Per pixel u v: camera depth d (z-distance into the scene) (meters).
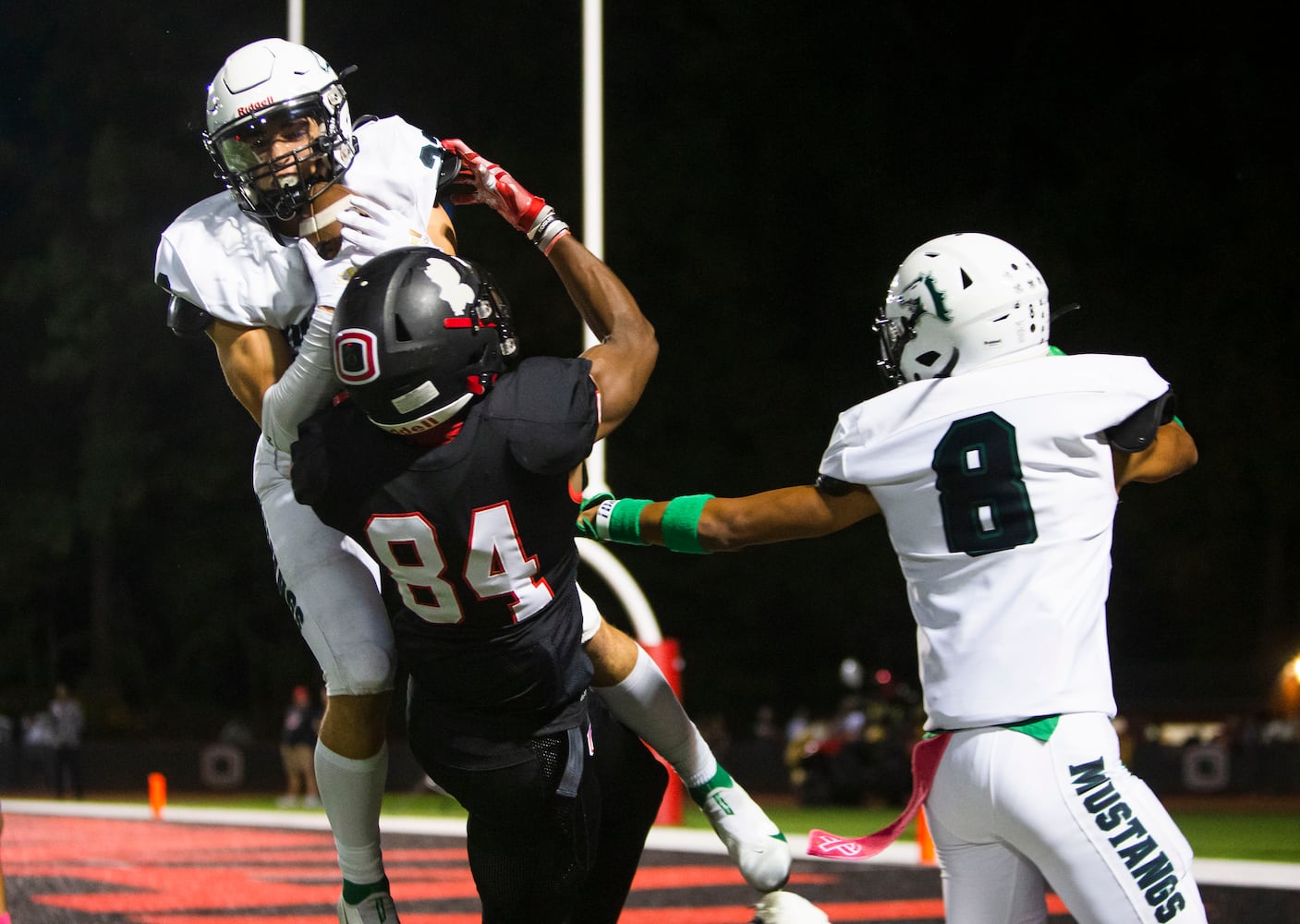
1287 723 38.47
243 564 58.47
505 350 5.57
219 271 6.03
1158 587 53.34
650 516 6.24
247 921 11.26
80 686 56.59
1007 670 5.38
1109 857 5.22
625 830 6.57
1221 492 51.69
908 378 5.89
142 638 60.03
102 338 55.81
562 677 5.64
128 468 55.91
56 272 56.09
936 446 5.57
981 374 5.62
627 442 52.84
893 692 33.25
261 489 6.24
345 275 5.73
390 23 53.12
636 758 6.47
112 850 18.36
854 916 11.61
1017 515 5.47
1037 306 5.73
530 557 5.49
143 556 59.72
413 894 12.96
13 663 58.38
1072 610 5.43
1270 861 17.42
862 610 53.88
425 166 6.14
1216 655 53.78
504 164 52.34
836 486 5.83
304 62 5.95
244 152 5.92
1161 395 5.62
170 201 55.91
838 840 5.76
